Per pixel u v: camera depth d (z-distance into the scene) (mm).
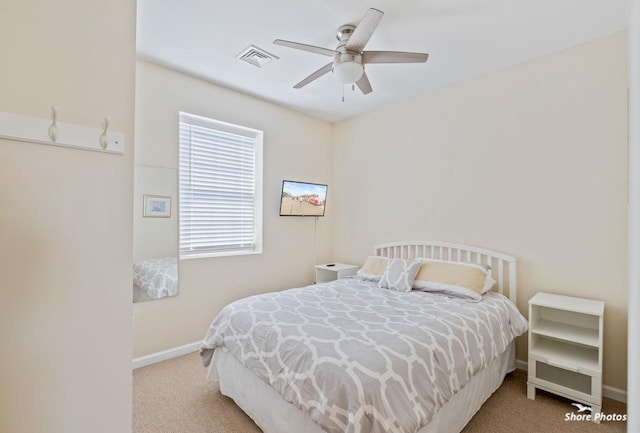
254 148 3703
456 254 3172
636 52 535
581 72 2475
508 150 2852
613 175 2342
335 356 1538
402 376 1456
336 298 2564
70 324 1001
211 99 3211
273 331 1874
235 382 2107
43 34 958
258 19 2184
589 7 2049
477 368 1885
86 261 1031
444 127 3287
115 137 1083
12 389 911
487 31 2301
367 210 4039
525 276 2754
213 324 2332
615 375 2312
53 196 974
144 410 2146
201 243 3281
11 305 909
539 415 2092
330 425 1351
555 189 2600
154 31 2330
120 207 1099
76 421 1009
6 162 900
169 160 2938
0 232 893
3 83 897
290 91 3400
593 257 2422
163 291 2896
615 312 2320
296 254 4051
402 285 2855
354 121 4203
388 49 2541
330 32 2326
